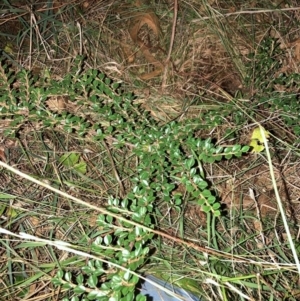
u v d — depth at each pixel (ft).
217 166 5.86
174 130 5.08
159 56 7.92
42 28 8.04
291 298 4.38
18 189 5.53
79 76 5.94
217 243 5.00
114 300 3.41
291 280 4.59
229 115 6.08
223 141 5.80
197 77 7.55
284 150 5.95
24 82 5.54
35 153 6.00
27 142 6.06
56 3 8.41
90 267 3.76
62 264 4.64
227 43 7.84
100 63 7.65
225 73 7.59
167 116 6.70
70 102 6.30
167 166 4.67
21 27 8.38
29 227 5.12
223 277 4.16
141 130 5.12
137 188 4.29
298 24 7.93
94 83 5.52
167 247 4.86
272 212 5.48
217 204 4.08
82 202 3.95
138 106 5.80
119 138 5.09
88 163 5.91
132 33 8.16
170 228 5.12
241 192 5.56
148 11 8.39
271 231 5.20
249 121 6.04
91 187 5.63
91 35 8.07
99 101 5.51
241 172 5.65
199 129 5.75
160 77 7.51
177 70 7.66
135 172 5.74
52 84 5.71
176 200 4.47
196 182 4.24
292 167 5.82
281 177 5.61
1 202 5.24
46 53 7.26
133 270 3.73
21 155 5.94
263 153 5.82
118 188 5.56
